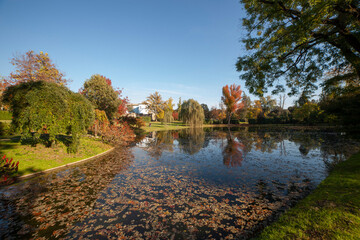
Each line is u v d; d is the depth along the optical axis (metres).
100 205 4.95
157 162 9.92
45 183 6.61
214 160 10.38
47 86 9.10
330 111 7.89
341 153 11.14
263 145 15.63
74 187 6.24
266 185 6.32
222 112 60.91
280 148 13.97
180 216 4.34
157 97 50.56
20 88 9.09
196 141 18.73
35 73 21.94
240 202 5.02
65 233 3.72
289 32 5.45
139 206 4.88
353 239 2.68
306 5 4.67
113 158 10.89
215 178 7.19
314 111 37.66
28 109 8.68
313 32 5.48
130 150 13.68
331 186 5.42
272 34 6.19
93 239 3.52
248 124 54.09
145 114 62.25
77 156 10.34
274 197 5.28
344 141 16.42
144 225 3.99
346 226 3.04
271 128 37.00
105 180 6.97
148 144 16.77
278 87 7.32
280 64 7.00
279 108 56.34
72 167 8.81
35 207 4.82
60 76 24.48
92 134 17.81
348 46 5.62
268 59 6.39
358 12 4.23
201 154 12.14
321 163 9.11
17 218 4.28
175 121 64.88
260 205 4.80
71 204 5.00
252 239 3.26
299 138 19.58
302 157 10.69
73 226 3.96
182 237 3.54
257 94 7.32
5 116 21.41
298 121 44.50
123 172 8.03
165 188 6.16
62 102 9.48
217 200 5.17
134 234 3.67
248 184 6.46
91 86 19.39
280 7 5.22
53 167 8.45
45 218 4.29
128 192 5.82
